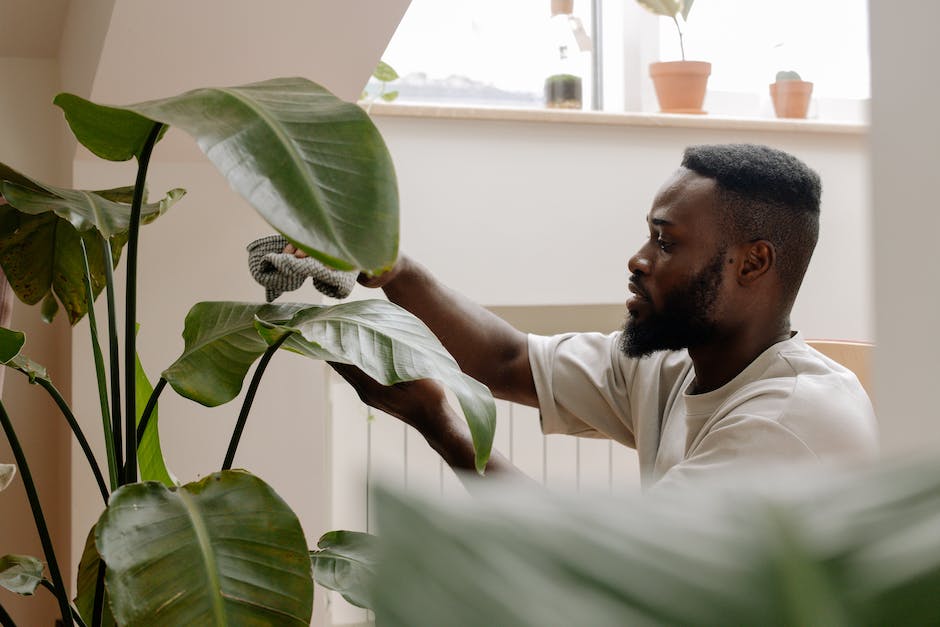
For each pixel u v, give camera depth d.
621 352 1.66
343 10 1.55
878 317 0.36
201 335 1.09
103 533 0.81
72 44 1.87
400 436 2.46
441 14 2.63
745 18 2.83
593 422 1.75
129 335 0.93
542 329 2.59
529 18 2.70
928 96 0.33
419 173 2.35
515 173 2.43
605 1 2.82
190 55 1.59
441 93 2.65
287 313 1.09
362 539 1.12
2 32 1.97
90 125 0.81
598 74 2.83
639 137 2.54
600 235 2.50
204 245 1.91
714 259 1.50
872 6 0.36
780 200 1.49
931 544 0.07
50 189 1.12
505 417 2.57
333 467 2.39
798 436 1.34
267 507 0.87
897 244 0.35
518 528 0.08
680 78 2.63
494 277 2.42
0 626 1.04
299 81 0.79
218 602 0.81
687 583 0.07
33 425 2.06
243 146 0.66
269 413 1.96
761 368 1.48
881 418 0.35
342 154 0.66
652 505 0.08
